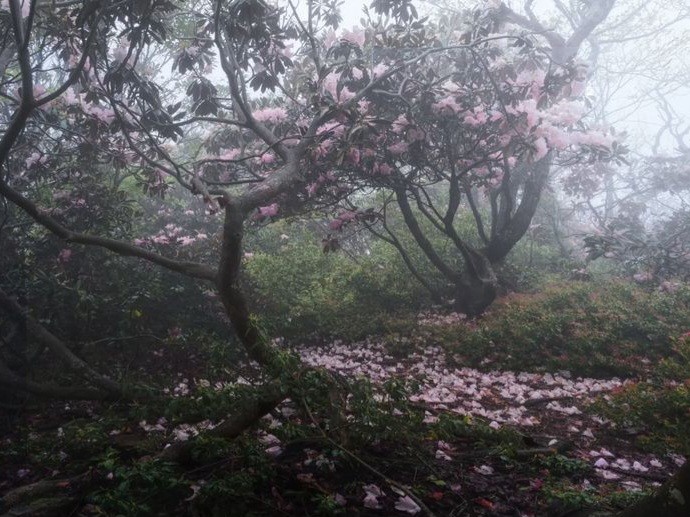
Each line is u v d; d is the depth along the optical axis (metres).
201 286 7.09
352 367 7.21
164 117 6.36
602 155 8.55
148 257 4.67
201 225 11.30
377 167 8.07
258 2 5.20
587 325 7.91
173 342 5.68
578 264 11.58
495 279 9.24
